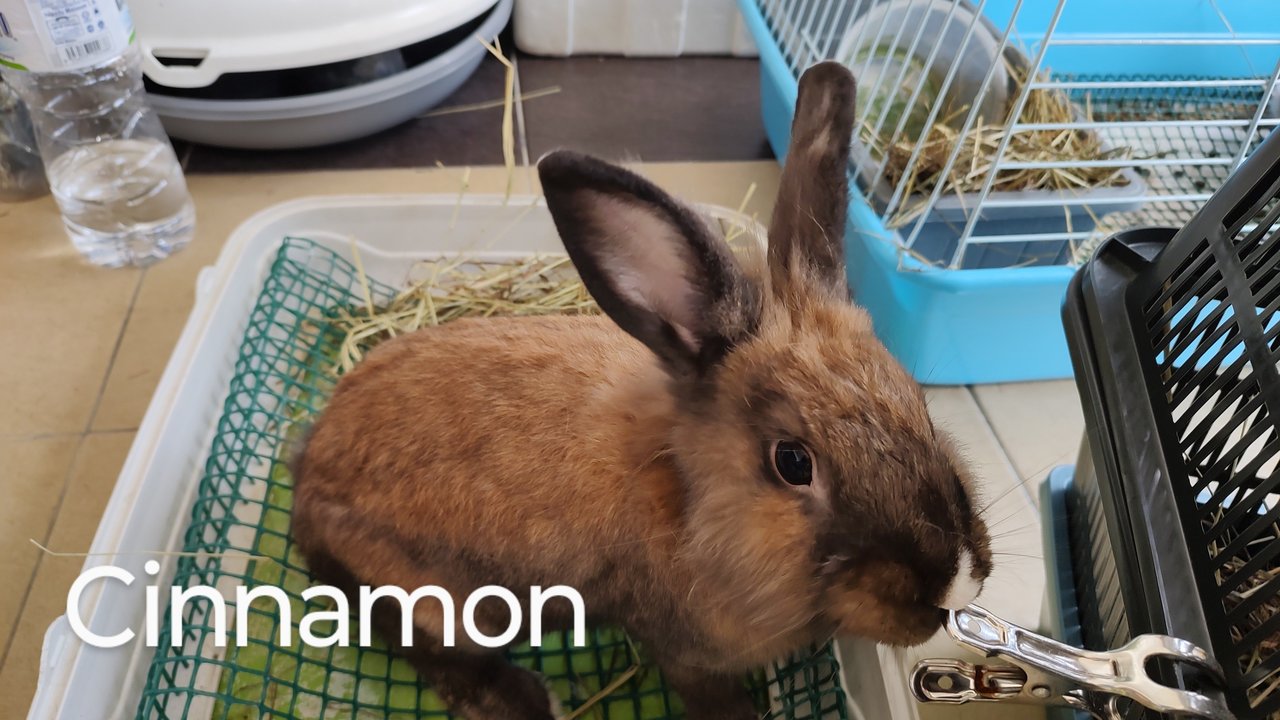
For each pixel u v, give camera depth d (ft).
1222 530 0.96
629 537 1.25
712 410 1.12
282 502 1.77
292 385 1.90
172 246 2.28
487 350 1.35
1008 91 2.17
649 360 1.28
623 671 1.60
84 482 1.78
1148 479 1.03
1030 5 2.40
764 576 1.08
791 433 1.04
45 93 2.23
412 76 2.46
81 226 2.23
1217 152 2.35
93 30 1.97
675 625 1.29
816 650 1.44
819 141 1.15
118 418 1.90
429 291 2.07
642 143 2.70
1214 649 0.93
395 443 1.32
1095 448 1.11
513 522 1.27
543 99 2.86
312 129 2.49
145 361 2.02
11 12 1.89
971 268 1.99
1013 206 1.96
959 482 1.04
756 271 1.18
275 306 1.93
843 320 1.16
